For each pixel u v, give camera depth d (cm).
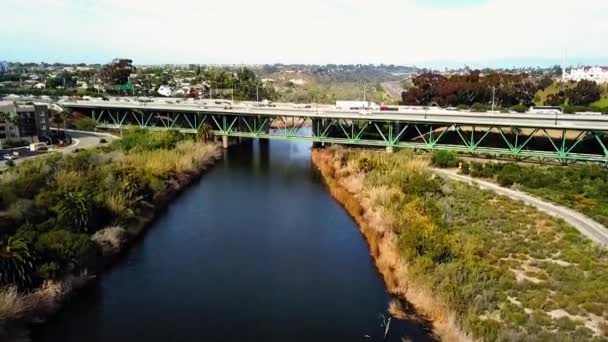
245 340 4762
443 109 14500
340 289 5791
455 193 8375
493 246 6097
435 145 11588
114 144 12081
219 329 4956
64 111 15988
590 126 9912
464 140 11262
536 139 11931
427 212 7094
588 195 8144
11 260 4944
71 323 4994
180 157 11362
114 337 4769
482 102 17550
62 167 9100
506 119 11162
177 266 6444
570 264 5603
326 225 8075
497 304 4741
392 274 5900
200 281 6025
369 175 9712
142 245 7144
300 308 5369
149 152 11119
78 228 6556
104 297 5572
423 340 4550
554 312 4575
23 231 5747
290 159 13812
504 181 9069
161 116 16225
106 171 8756
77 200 6775
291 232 7744
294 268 6397
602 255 5756
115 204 7444
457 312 4628
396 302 5275
